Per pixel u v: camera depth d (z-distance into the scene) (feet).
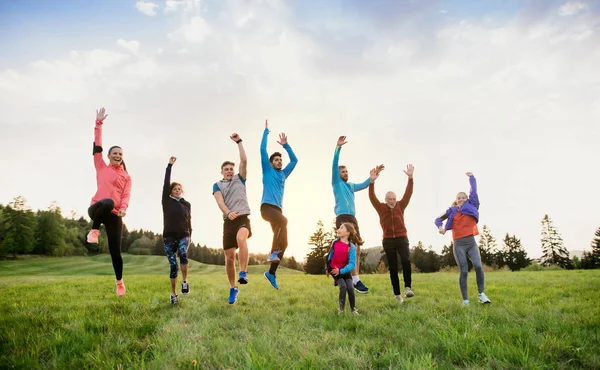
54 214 292.40
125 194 19.56
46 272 194.70
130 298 24.11
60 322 15.97
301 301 23.07
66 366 10.76
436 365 10.37
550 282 34.71
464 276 21.95
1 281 57.41
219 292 28.78
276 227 19.77
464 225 22.44
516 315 16.98
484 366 10.43
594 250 224.74
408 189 24.58
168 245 21.77
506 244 260.21
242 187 21.33
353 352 11.54
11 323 15.72
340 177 26.61
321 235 173.27
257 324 15.98
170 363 10.85
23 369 10.61
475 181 23.38
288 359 10.75
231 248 20.81
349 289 19.01
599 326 14.05
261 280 45.78
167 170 22.59
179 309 19.63
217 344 12.37
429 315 17.16
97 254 327.88
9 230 254.27
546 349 11.32
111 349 12.07
